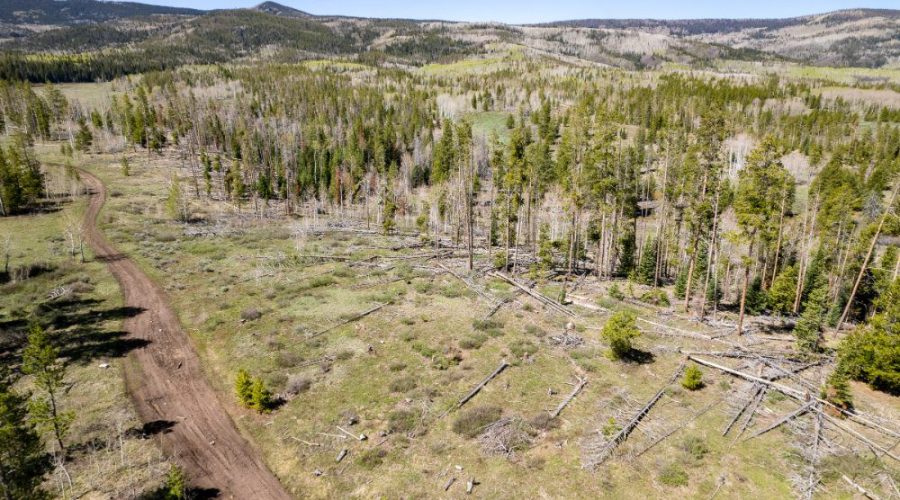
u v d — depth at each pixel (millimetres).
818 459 24188
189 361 34656
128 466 24250
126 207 76750
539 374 32656
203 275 50969
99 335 37344
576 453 25000
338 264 56969
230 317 40719
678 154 62531
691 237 46469
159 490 22703
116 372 32625
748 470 23766
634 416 27531
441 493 22625
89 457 24594
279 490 23359
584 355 35094
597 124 50812
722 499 21984
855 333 32156
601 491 22531
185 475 24016
